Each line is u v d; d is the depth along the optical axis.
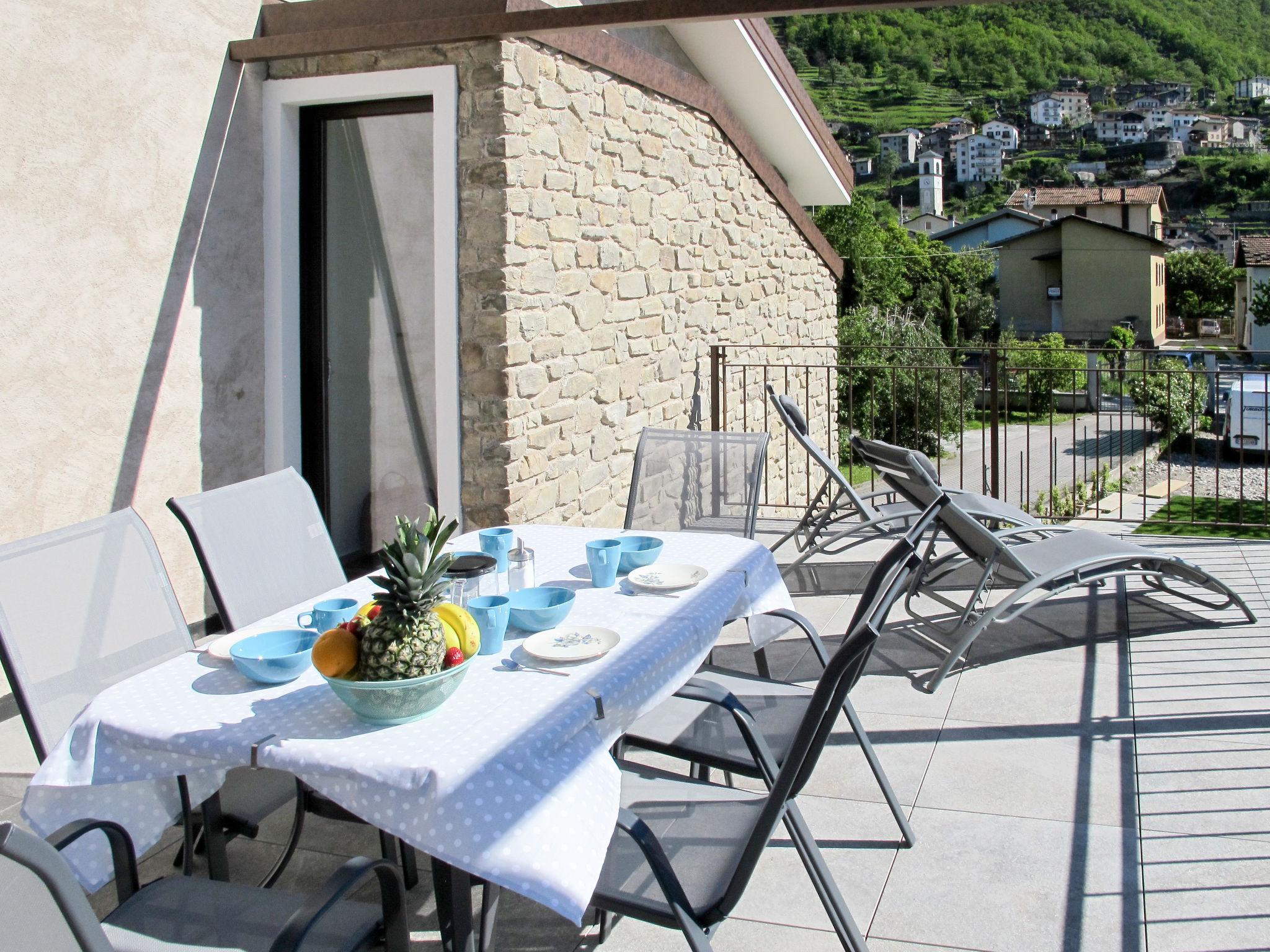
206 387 4.66
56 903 1.13
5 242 3.76
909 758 3.22
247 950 1.65
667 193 6.41
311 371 5.14
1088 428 20.16
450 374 4.65
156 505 4.43
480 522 4.71
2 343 3.77
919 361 18.89
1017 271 41.78
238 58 4.70
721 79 7.85
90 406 4.12
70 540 2.20
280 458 5.00
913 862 2.63
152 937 1.69
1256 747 3.22
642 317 6.11
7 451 3.80
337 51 4.60
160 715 1.85
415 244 4.91
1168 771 3.09
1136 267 40.38
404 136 4.88
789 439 9.09
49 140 3.90
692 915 1.75
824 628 4.51
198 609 4.66
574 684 1.95
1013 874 2.56
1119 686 3.75
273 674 1.98
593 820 1.70
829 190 10.41
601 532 3.23
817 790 3.03
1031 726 3.44
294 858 2.72
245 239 4.84
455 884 1.75
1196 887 2.49
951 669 3.98
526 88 4.66
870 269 29.52
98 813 1.96
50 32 3.88
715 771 3.29
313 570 2.91
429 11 4.54
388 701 1.75
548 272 4.95
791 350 9.15
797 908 2.44
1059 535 4.54
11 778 3.26
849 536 5.88
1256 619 4.38
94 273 4.10
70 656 2.11
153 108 4.32
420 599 1.79
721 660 4.16
